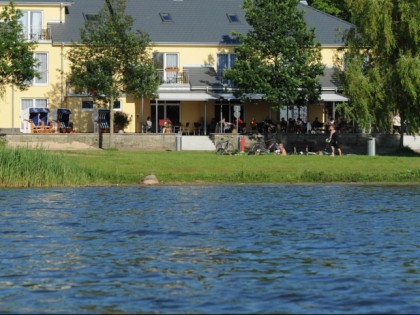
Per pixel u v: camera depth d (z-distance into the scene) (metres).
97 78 149.00
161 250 58.34
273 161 124.56
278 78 155.00
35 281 48.66
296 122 161.00
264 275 50.38
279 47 154.75
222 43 170.88
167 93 163.25
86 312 42.47
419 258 55.41
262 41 156.50
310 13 181.38
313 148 150.75
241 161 123.88
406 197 93.31
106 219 73.44
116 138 151.25
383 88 143.50
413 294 45.94
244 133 156.25
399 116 151.50
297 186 106.75
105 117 163.62
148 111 167.62
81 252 57.34
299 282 48.56
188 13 176.00
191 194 95.81
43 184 103.25
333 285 47.84
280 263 53.84
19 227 68.06
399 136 156.50
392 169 118.69
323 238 63.19
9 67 139.12
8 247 58.84
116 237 63.69
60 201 87.38
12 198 89.75
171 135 152.75
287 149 153.75
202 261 54.53
